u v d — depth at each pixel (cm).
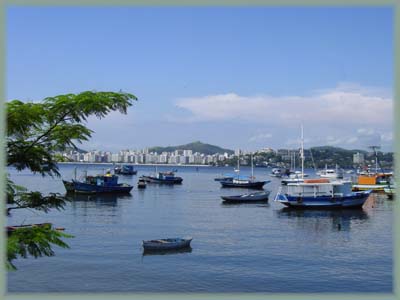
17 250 1130
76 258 3731
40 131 1321
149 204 8225
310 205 7288
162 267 3531
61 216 6369
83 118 1273
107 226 5525
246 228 5506
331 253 4091
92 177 10219
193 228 5469
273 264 3675
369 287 3062
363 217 6525
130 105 1268
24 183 12488
